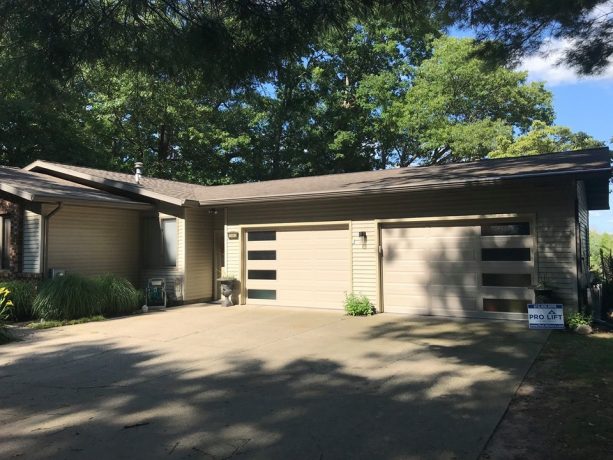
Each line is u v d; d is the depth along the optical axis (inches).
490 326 370.0
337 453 156.3
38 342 345.1
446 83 1074.1
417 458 151.7
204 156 1098.1
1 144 802.8
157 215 580.7
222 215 590.9
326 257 485.7
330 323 399.2
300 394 217.6
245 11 205.6
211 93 254.8
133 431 178.1
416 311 434.9
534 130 1050.7
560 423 177.2
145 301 516.4
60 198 481.7
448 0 278.7
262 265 526.6
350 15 216.4
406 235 443.2
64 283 440.5
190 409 200.8
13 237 502.3
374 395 213.5
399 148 1208.2
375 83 1095.0
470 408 193.9
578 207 400.5
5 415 197.8
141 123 1010.1
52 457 156.9
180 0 214.1
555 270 372.5
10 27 208.1
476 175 398.6
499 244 399.9
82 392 227.3
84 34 216.1
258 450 159.9
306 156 1131.9
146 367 271.7
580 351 285.7
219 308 513.0
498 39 311.7
